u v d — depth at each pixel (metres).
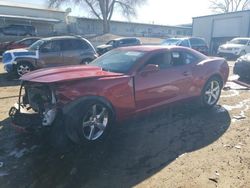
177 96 5.23
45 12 37.38
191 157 3.75
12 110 4.32
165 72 4.94
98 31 45.03
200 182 3.16
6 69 10.52
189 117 5.40
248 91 7.95
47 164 3.59
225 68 6.23
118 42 20.53
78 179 3.25
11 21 31.48
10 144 4.16
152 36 50.34
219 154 3.83
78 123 3.77
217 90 6.12
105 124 4.19
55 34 33.34
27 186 3.12
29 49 10.64
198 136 4.46
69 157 3.76
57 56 10.49
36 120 3.86
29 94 4.23
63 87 3.74
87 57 11.10
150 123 5.06
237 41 21.41
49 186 3.12
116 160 3.68
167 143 4.20
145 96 4.64
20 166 3.54
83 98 3.85
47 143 4.15
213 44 32.25
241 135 4.50
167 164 3.57
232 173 3.34
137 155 3.82
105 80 4.12
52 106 3.68
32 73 4.32
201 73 5.61
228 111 5.85
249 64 9.51
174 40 19.33
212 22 31.95
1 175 3.34
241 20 28.62
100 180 3.22
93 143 4.08
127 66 4.62
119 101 4.28
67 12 40.31
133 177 3.28
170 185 3.11
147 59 4.73
